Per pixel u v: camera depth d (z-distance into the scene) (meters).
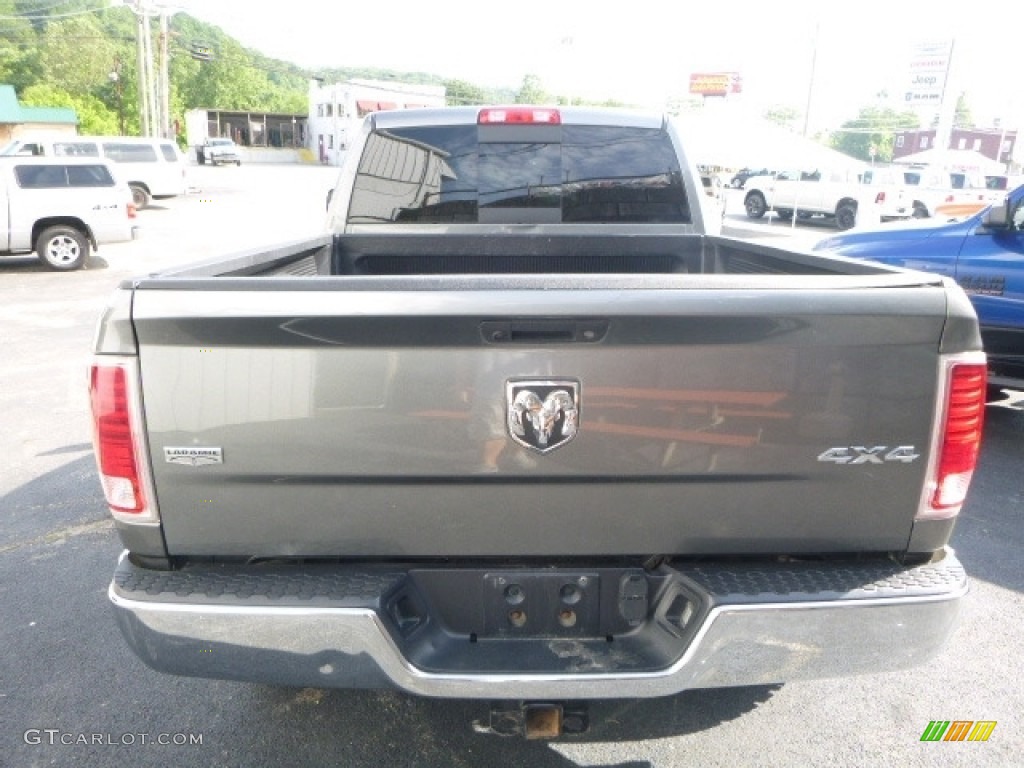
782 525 2.12
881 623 2.08
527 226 4.20
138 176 25.23
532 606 2.21
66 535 4.38
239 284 1.97
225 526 2.10
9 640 3.38
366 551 2.13
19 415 6.52
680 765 2.63
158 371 2.00
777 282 2.01
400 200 4.21
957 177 28.28
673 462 2.05
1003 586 3.78
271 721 2.86
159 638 2.07
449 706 2.94
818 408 2.03
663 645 2.17
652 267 4.20
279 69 87.69
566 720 2.29
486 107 4.17
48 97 66.50
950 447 2.08
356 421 2.01
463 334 1.96
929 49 44.34
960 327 2.03
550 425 2.02
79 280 13.67
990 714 2.90
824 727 2.82
